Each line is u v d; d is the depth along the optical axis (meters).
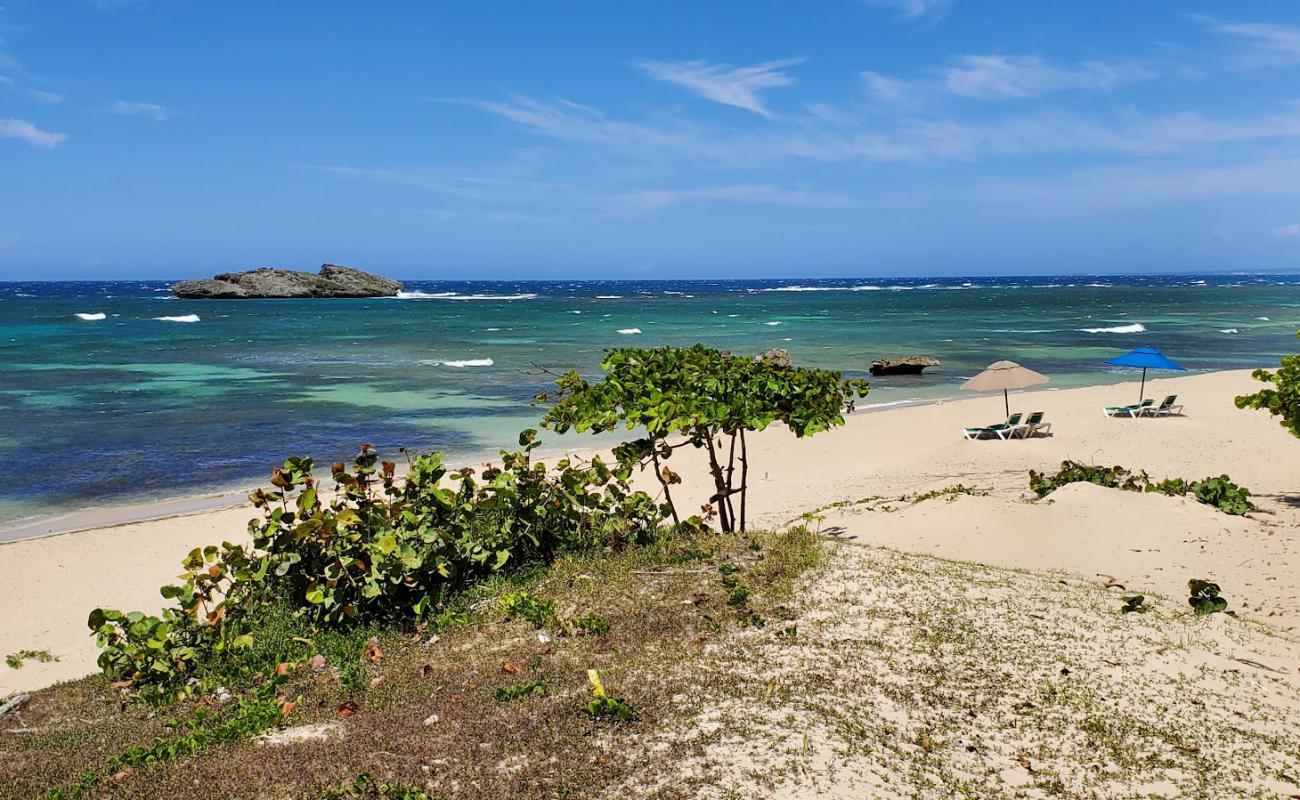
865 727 5.30
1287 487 14.22
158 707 6.39
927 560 8.71
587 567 8.27
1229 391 27.67
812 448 21.27
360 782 4.46
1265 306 90.00
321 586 7.24
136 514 15.87
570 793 4.52
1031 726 5.48
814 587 7.49
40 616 10.95
